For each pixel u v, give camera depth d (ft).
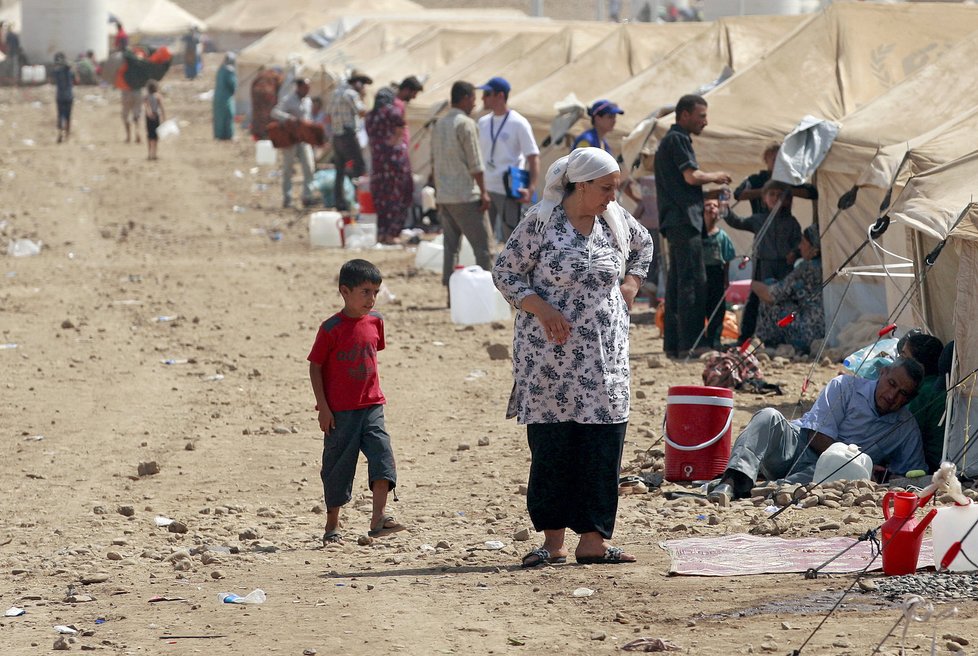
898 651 54.44
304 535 84.48
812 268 137.90
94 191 318.04
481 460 103.76
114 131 462.19
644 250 72.54
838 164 139.33
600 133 161.79
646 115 201.98
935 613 55.72
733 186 164.25
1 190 317.22
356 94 272.10
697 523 81.87
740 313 152.35
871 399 92.99
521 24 360.28
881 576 66.49
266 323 169.78
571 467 72.13
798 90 168.55
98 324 169.78
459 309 165.48
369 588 69.82
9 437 115.14
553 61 271.90
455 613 64.23
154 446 111.45
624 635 59.16
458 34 346.95
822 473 89.56
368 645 59.52
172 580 73.56
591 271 69.05
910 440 93.35
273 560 78.02
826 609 61.16
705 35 215.72
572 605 64.69
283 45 490.49
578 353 69.51
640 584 67.67
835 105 165.99
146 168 361.51
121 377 139.74
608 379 69.92
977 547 66.85
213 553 79.10
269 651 59.06
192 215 282.97
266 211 286.05
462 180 166.20
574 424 71.10
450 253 174.81
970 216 94.32
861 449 92.22
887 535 66.44
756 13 461.78
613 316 69.97
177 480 100.53
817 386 123.03
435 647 58.90
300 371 142.41
